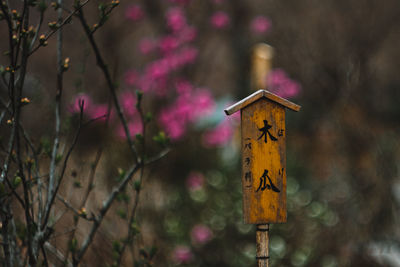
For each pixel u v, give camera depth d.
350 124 9.83
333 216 8.47
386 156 8.88
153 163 9.13
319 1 12.77
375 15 12.32
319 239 8.04
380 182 8.47
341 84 10.88
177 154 10.03
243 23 14.12
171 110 10.12
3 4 3.39
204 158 10.55
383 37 12.53
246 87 14.20
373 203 8.27
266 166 3.98
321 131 10.88
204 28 12.98
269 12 13.45
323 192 9.55
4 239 3.52
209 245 8.35
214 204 9.15
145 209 7.74
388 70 13.98
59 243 5.43
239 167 10.20
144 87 10.45
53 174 4.07
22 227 4.17
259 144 3.96
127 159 8.93
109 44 10.27
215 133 10.66
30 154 4.66
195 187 9.49
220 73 16.09
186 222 8.84
